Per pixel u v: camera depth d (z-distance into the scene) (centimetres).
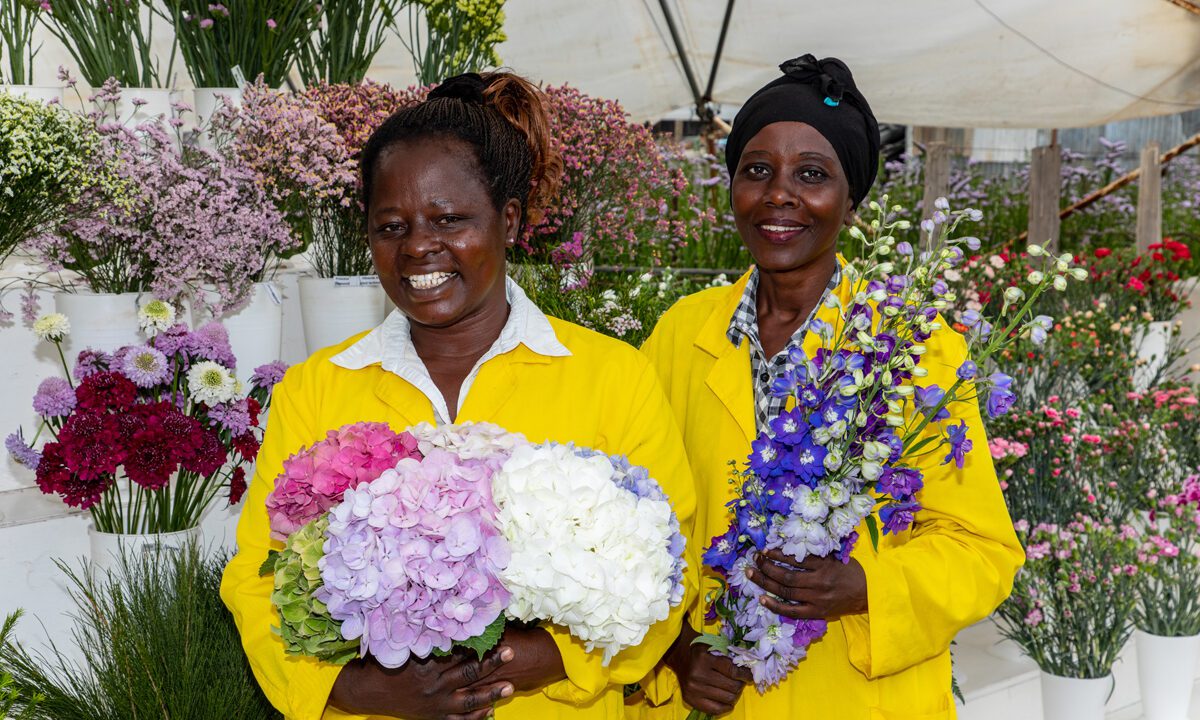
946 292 150
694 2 515
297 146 252
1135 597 311
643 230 414
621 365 162
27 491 252
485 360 159
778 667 157
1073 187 811
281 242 255
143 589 214
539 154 164
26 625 229
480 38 332
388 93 293
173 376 225
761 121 175
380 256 152
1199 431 398
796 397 154
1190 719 351
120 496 222
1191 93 584
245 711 204
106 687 201
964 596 163
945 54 545
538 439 157
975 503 169
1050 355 413
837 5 505
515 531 130
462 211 149
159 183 238
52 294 253
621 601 130
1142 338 467
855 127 175
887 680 171
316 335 274
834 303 152
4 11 281
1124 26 514
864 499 146
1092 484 351
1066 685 309
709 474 180
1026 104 610
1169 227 790
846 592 156
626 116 374
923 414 155
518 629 143
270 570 141
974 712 313
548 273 324
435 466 132
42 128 228
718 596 170
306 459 137
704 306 194
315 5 307
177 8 287
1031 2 496
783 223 174
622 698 168
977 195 734
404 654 126
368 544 125
